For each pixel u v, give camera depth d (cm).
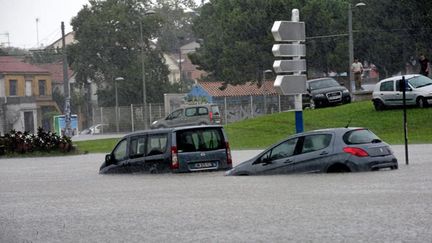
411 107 6619
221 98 11719
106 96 14012
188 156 3481
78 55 14100
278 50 3778
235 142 6391
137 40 14088
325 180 2792
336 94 7538
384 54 11319
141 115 11488
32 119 13962
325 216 1870
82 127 14975
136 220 1969
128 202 2405
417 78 6675
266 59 11319
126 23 13912
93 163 4853
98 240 1672
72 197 2675
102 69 14038
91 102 15162
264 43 11300
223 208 2125
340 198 2231
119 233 1759
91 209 2264
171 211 2117
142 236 1697
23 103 13800
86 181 3391
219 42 12181
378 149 3100
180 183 3005
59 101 15562
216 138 3566
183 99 11512
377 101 6762
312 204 2120
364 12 11312
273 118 7356
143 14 14238
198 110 7806
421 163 3544
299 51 3844
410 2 10781
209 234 1677
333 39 11312
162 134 3534
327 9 11562
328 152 3070
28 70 14338
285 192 2462
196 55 12481
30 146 6125
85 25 13938
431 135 5800
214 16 14050
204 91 11919
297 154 3141
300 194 2384
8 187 3256
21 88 14212
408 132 6072
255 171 3212
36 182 3478
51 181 3500
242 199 2327
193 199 2395
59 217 2108
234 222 1844
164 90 14225
